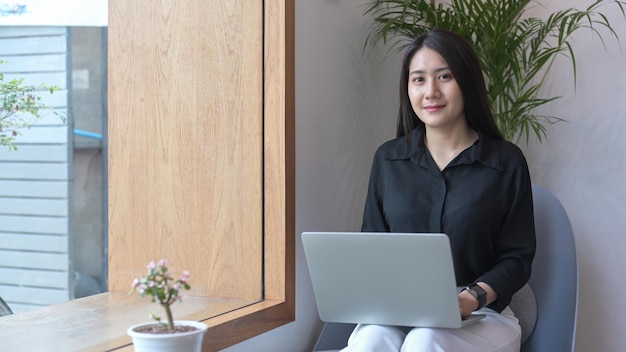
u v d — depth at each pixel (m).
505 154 2.10
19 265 1.79
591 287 2.81
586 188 2.81
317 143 2.43
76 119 2.01
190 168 2.27
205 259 2.27
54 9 1.95
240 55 2.23
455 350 1.76
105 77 2.10
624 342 2.77
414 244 1.65
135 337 1.28
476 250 2.06
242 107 2.24
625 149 2.75
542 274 2.25
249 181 2.23
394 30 2.80
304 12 2.34
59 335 1.73
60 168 1.93
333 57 2.52
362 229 2.22
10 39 1.79
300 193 2.33
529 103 2.84
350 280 1.77
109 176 2.11
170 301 1.32
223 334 1.89
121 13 2.17
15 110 1.79
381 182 2.20
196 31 2.26
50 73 1.92
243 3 2.23
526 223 2.09
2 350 1.58
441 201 2.07
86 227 2.03
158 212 2.23
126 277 2.16
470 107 2.10
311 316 2.42
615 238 2.77
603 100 2.78
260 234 2.23
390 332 1.81
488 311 2.00
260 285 2.23
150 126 2.21
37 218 1.86
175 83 2.26
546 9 2.86
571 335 2.15
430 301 1.72
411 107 2.17
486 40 2.60
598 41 2.79
